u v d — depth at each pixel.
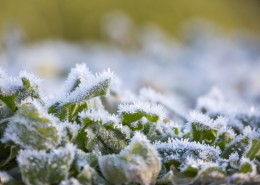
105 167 0.46
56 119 0.49
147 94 0.67
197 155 0.50
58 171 0.45
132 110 0.51
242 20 3.94
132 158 0.46
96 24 3.52
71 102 0.50
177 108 0.69
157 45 2.34
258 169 0.51
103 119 0.50
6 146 0.47
